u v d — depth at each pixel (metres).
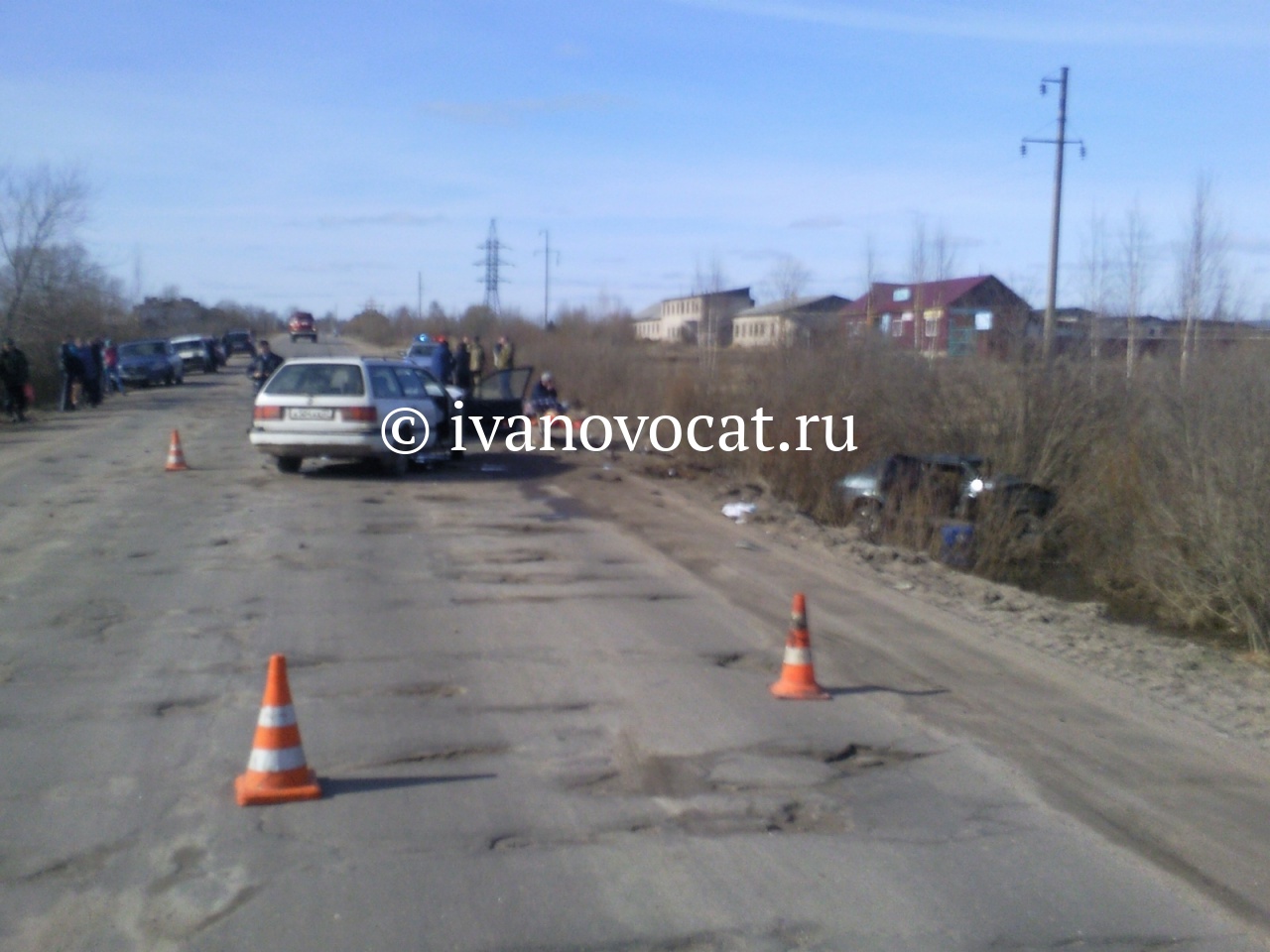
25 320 32.19
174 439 16.33
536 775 5.43
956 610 9.85
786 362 18.20
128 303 62.88
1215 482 11.23
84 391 29.72
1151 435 13.59
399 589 9.21
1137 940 4.08
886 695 6.94
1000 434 15.91
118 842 4.59
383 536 11.51
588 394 29.45
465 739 5.88
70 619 8.02
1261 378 12.09
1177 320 22.92
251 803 4.96
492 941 3.89
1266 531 10.52
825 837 4.87
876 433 16.67
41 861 4.41
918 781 5.57
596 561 10.62
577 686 6.82
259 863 4.43
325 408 15.04
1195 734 6.62
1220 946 4.07
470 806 5.04
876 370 17.50
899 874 4.54
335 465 17.14
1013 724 6.55
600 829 4.85
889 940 4.01
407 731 5.96
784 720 6.37
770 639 8.12
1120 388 16.05
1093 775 5.78
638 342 41.84
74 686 6.56
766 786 5.41
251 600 8.68
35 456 17.89
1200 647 10.25
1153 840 5.00
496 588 9.38
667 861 4.57
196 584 9.15
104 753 5.55
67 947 3.79
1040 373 16.20
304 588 9.12
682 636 8.09
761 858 4.63
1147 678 8.14
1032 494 14.49
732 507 13.88
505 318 59.44
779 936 4.00
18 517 12.20
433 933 3.93
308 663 7.12
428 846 4.62
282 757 5.05
